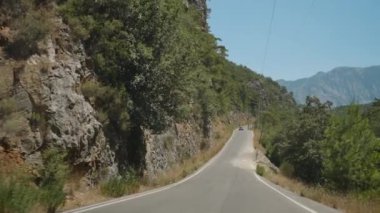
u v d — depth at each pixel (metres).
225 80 117.06
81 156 18.70
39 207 11.79
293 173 66.69
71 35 20.94
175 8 26.69
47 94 17.16
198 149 67.44
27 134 15.57
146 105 25.48
